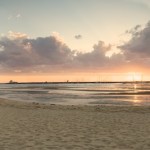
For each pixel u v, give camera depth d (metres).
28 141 8.58
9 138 9.05
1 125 11.91
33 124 12.25
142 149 7.51
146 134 9.65
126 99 38.47
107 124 12.20
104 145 7.98
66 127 11.41
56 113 17.00
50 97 46.19
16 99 40.81
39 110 19.23
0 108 20.89
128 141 8.50
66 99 39.88
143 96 46.62
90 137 9.21
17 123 12.52
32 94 60.00
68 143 8.29
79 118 14.41
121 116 15.23
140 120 13.42
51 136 9.41
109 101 34.53
